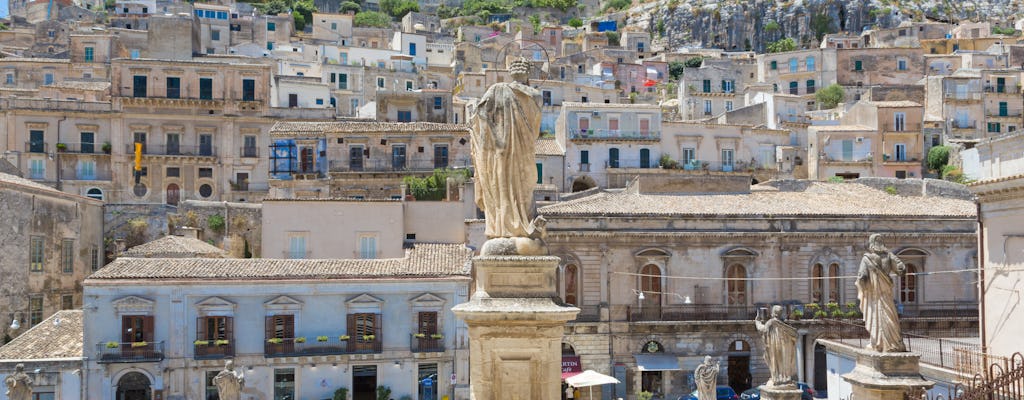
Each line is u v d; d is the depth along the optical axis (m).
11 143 99.31
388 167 94.12
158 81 102.75
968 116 118.75
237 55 137.12
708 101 133.75
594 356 69.62
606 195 75.69
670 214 71.00
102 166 101.56
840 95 132.00
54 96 112.62
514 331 13.26
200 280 59.41
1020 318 39.34
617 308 70.12
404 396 60.41
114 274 59.41
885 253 23.38
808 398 64.75
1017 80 120.00
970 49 157.12
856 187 81.44
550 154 100.19
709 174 103.38
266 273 60.72
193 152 103.19
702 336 70.56
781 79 140.62
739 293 71.75
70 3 185.38
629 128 102.25
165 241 70.62
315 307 60.59
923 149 110.81
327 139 94.56
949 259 73.44
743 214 71.75
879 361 22.77
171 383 58.66
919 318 71.25
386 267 62.50
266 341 59.72
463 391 60.50
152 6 161.75
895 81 136.62
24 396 41.94
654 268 71.12
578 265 70.25
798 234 72.00
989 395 25.36
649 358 69.69
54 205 73.31
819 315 70.44
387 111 106.69
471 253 65.88
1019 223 39.81
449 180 84.38
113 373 58.34
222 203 83.00
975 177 99.75
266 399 59.50
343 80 137.75
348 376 60.25
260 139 104.75
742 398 62.44
